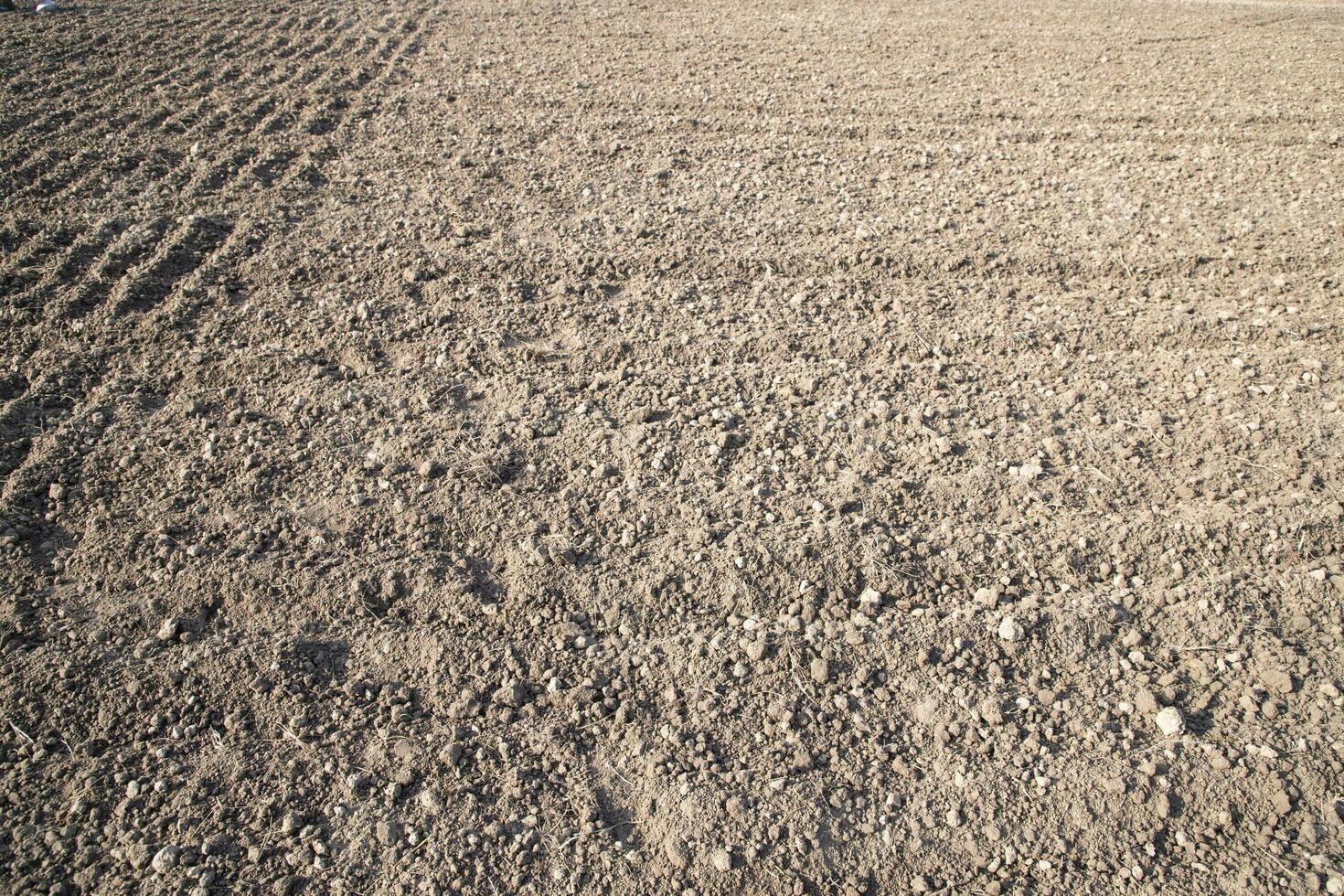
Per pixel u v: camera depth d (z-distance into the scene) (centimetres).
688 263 579
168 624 339
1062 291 559
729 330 518
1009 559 374
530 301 545
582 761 305
